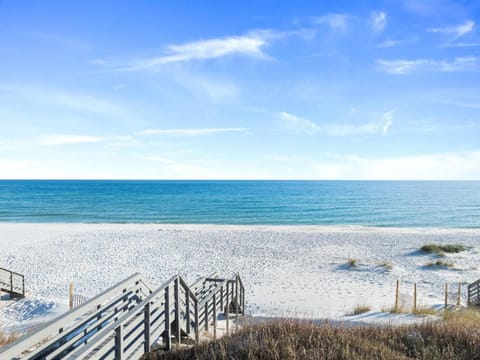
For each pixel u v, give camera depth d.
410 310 12.31
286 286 17.98
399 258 25.27
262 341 5.10
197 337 6.96
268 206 71.62
